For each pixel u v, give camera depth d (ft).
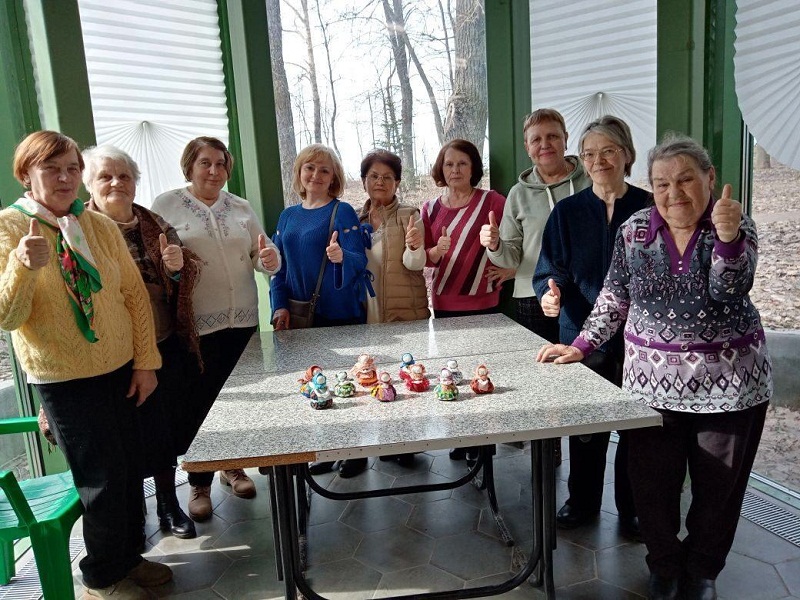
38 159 6.20
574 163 9.59
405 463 11.34
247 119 11.16
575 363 7.32
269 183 11.40
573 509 8.88
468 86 18.56
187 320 8.40
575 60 10.91
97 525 7.05
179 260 7.97
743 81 9.27
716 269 5.79
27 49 9.55
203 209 9.27
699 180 5.94
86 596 7.72
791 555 7.93
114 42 10.25
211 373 9.30
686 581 6.82
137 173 8.11
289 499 6.00
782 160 9.09
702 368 6.28
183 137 11.29
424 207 11.00
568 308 8.39
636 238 6.55
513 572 7.92
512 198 9.89
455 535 8.90
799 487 9.55
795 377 10.86
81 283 6.44
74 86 9.60
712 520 6.51
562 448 11.94
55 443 7.27
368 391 6.78
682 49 9.49
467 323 9.82
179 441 9.18
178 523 9.20
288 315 10.19
